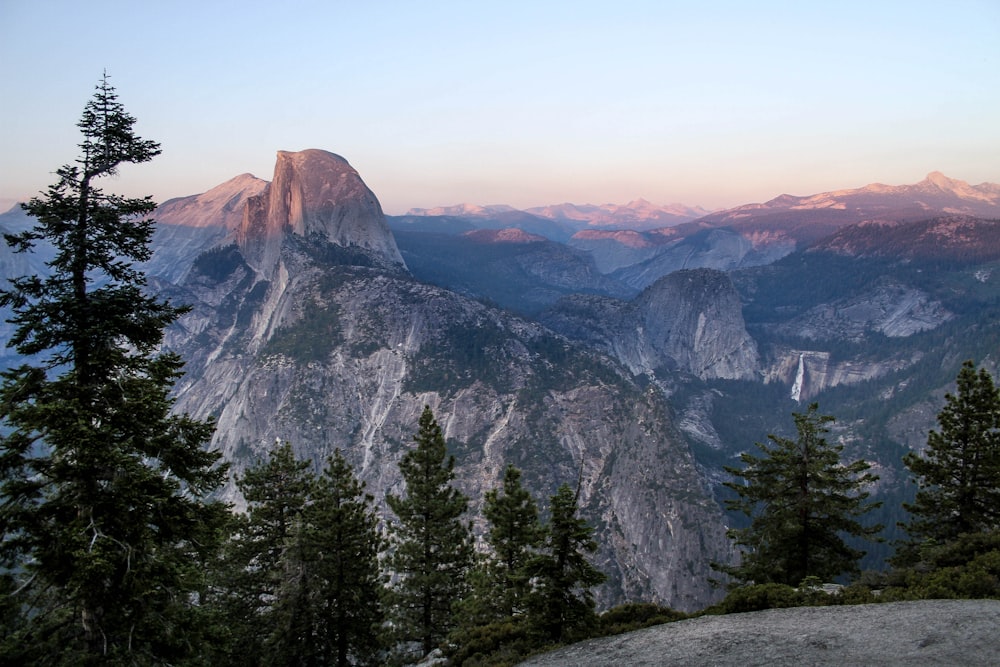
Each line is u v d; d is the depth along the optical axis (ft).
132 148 61.82
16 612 58.29
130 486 58.80
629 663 68.44
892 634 58.54
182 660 63.57
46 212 57.72
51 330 59.16
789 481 106.73
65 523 58.90
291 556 106.52
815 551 106.11
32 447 58.80
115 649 59.47
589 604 89.04
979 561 74.28
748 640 65.77
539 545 108.47
